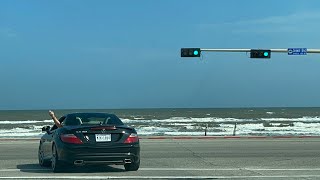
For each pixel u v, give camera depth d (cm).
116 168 1251
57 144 1118
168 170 1212
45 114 12575
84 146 1089
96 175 1105
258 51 2670
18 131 4741
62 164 1108
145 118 9325
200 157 1577
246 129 5278
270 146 2091
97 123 1175
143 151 1814
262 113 12875
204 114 12094
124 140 1120
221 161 1448
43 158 1289
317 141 2488
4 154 1697
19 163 1393
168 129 5162
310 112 14125
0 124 6862
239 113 12900
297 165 1342
